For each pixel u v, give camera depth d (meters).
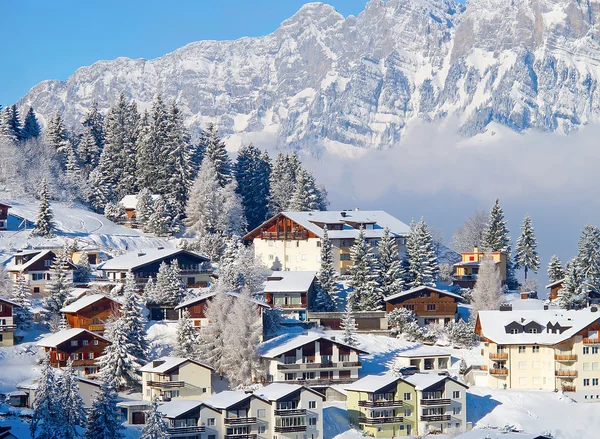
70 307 168.00
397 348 173.25
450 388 144.50
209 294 169.25
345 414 144.00
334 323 181.25
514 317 164.50
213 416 132.38
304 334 161.38
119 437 125.44
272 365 152.62
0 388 146.25
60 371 153.00
